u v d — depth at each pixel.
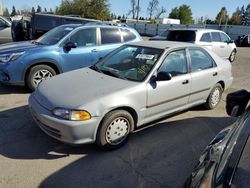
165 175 3.14
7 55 5.46
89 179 2.98
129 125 3.65
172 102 4.18
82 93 3.38
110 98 3.33
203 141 4.01
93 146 3.65
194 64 4.56
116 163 3.31
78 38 6.23
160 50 4.14
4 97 5.53
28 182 2.88
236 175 1.56
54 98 3.34
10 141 3.70
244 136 1.88
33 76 5.73
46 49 5.77
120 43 6.84
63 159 3.33
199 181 1.73
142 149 3.67
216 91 5.19
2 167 3.10
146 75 3.79
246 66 11.65
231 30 35.28
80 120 3.13
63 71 6.07
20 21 10.52
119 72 4.02
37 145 3.62
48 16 9.77
